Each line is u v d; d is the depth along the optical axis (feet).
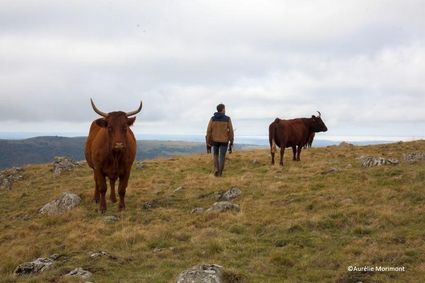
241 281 27.81
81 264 32.68
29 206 61.31
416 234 34.76
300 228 39.09
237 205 48.01
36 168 92.17
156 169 81.41
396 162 64.28
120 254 34.81
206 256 33.88
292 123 80.33
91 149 53.31
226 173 73.46
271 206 47.88
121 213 49.62
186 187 61.41
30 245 40.88
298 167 71.72
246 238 37.52
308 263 31.27
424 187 47.26
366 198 46.52
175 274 29.25
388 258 30.89
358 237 36.14
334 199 47.21
